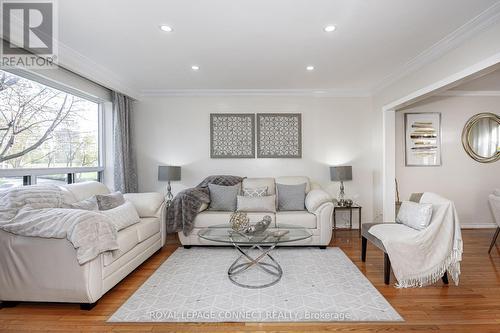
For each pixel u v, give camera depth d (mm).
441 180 4453
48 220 1943
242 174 4445
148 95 4406
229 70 3430
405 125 4453
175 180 4180
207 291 2250
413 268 2305
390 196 3920
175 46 2711
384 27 2328
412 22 2244
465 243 3549
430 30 2375
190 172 4461
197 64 3219
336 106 4414
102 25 2277
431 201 2561
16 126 2566
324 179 4422
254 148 4426
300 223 3314
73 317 1888
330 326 1770
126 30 2369
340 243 3611
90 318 1875
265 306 2010
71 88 3180
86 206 2533
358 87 4223
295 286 2334
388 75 3617
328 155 4414
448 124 4441
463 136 4445
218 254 3180
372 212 4414
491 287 2303
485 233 4055
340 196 4309
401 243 2299
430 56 2830
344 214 4426
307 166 4422
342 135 4414
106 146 4000
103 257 2094
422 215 2422
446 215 2332
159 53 2885
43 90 2883
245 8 2035
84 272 1916
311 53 2889
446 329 1729
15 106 2551
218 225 3150
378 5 1998
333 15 2137
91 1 1920
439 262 2287
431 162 4438
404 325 1773
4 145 2449
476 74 2338
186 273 2623
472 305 2014
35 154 2791
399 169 4473
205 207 3643
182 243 3418
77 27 2309
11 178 2535
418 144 4445
